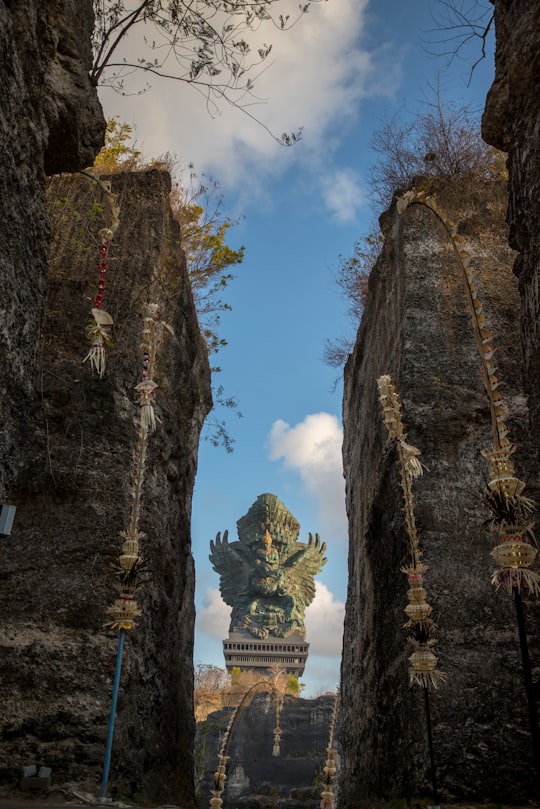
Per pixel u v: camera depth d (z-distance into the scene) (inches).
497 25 327.6
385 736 402.9
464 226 494.9
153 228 503.2
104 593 363.6
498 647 363.3
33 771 309.6
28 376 250.7
